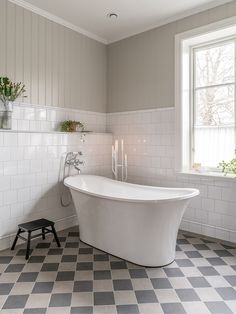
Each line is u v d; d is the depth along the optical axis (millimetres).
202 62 3252
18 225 2650
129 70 3711
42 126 3125
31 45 2990
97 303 1787
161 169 3391
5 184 2668
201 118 3271
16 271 2219
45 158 3057
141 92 3574
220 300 1834
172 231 2318
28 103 2971
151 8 3008
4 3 2723
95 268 2277
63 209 3311
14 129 2832
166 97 3312
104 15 3172
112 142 3943
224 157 3098
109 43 3945
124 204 2299
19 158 2787
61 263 2369
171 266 2322
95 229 2684
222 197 2918
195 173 3088
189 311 1715
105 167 3861
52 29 3215
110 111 3965
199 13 3004
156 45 3396
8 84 2652
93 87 3803
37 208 2996
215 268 2289
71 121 3342
